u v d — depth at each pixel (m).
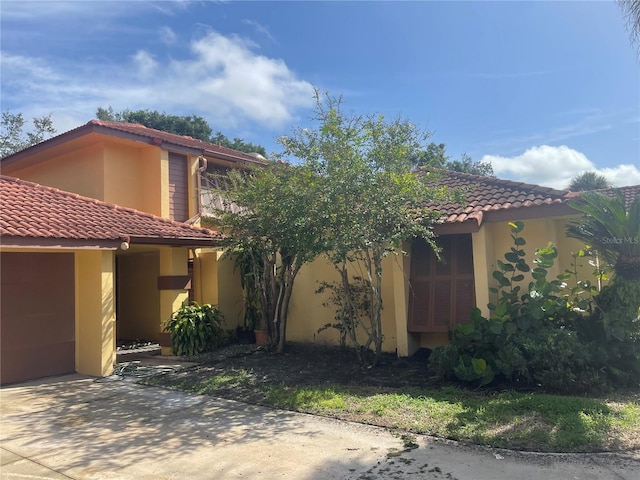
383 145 9.27
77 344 10.48
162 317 12.79
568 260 10.60
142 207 15.81
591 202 8.59
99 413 7.39
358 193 9.10
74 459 5.55
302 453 5.56
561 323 8.78
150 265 15.20
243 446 5.84
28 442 6.14
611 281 8.80
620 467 4.93
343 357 11.28
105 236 10.07
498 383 8.20
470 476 4.83
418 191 9.27
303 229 9.34
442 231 10.21
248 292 14.27
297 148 9.59
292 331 13.52
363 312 11.73
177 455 5.61
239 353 11.93
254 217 11.03
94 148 15.23
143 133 15.39
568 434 5.70
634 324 8.06
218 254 14.33
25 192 11.61
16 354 9.60
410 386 8.52
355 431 6.28
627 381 7.86
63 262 10.46
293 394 7.99
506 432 5.89
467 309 10.60
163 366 10.99
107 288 10.31
